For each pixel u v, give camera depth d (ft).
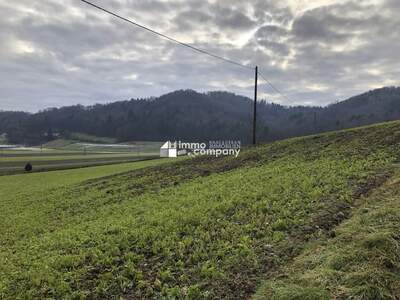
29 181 127.03
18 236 47.73
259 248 25.76
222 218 34.71
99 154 356.79
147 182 78.48
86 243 33.78
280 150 85.61
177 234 31.55
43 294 23.20
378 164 46.52
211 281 22.06
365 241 21.67
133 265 25.96
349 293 17.40
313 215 30.91
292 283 19.54
